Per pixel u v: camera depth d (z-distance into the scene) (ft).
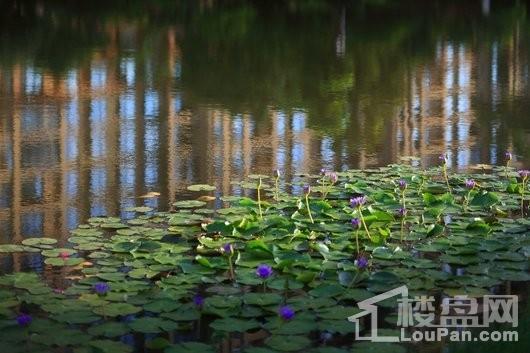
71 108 50.34
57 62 65.62
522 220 31.48
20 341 21.35
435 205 32.55
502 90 58.18
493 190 35.29
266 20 95.86
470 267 26.84
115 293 24.40
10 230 30.30
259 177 36.86
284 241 28.84
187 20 94.58
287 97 54.75
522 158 40.96
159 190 35.35
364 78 61.82
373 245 28.66
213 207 33.06
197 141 43.52
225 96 54.65
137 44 76.38
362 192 34.24
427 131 46.34
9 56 67.87
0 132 44.34
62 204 33.32
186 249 28.09
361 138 44.68
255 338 22.15
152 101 52.75
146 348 21.66
